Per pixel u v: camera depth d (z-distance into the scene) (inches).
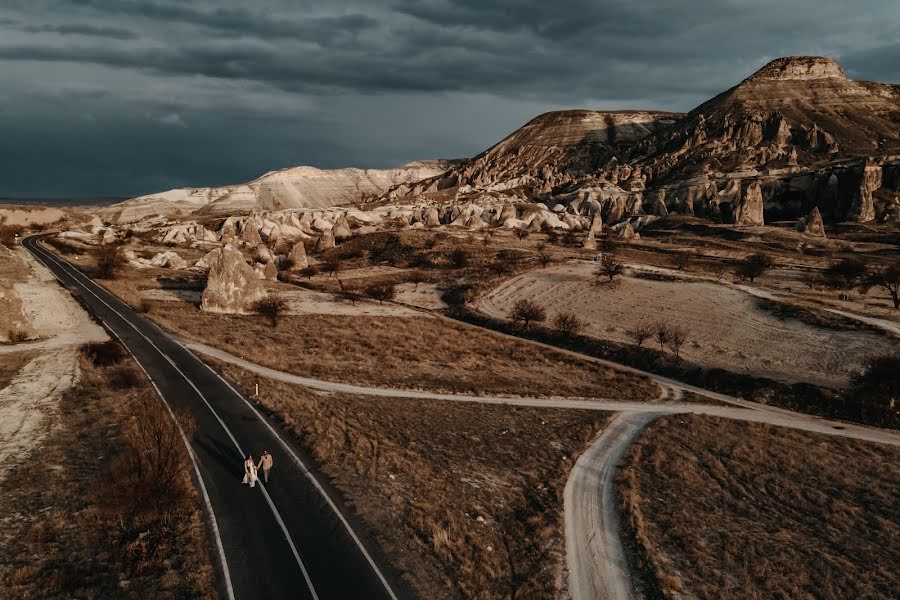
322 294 3863.2
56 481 1101.7
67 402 1542.8
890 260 4638.3
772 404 2123.5
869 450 1659.7
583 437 1624.0
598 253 4911.4
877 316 2790.4
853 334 2544.3
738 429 1798.7
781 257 4845.0
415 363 2380.7
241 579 832.9
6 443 1270.9
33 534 911.7
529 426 1699.1
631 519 1132.5
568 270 4065.0
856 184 7209.6
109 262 3754.9
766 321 2861.7
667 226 7381.9
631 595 894.4
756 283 3855.8
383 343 2701.8
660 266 4451.3
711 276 3976.4
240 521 984.9
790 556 1045.2
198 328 2628.0
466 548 965.2
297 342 2561.5
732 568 995.3
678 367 2503.7
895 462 1573.6
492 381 2201.0
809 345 2529.5
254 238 6314.0
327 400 1731.1
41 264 3983.8
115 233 6427.2
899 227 6294.3
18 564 841.5
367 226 7475.4
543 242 5575.8
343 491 1112.8
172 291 3570.4
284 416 1494.8
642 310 3203.7
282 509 1031.0
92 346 2081.7
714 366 2468.0
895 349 2333.9
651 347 2755.9
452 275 4303.6
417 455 1349.7
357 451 1312.7
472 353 2669.8
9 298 2564.0
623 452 1537.9
